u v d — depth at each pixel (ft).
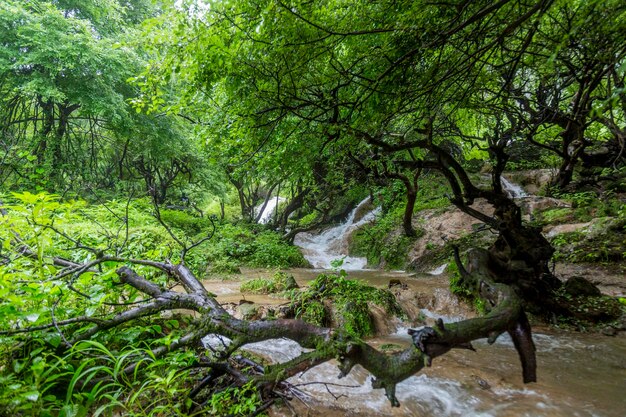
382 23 8.27
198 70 9.14
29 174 30.40
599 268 19.35
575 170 36.40
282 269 32.14
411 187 29.43
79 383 6.93
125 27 36.19
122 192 42.14
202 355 8.64
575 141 21.50
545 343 12.89
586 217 25.39
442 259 27.17
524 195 37.27
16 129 38.17
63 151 38.58
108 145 50.31
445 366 10.81
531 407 8.32
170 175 50.90
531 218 27.71
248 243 36.40
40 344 7.02
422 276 24.95
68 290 8.11
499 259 14.94
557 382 9.72
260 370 8.38
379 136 13.94
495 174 15.31
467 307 16.70
